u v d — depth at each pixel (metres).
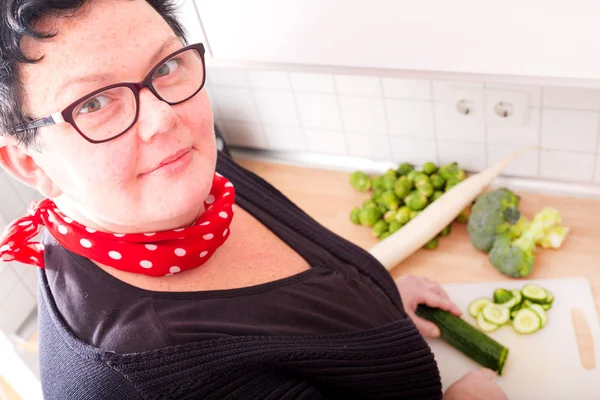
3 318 1.29
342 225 1.46
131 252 0.70
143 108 0.61
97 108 0.61
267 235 0.88
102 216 0.67
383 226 1.39
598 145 1.29
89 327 0.70
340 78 1.43
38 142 0.62
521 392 1.09
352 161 1.59
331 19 0.97
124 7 0.61
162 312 0.71
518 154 1.39
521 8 0.85
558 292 1.21
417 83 1.36
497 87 1.29
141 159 0.64
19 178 0.67
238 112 1.62
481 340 1.12
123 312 0.71
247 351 0.71
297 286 0.83
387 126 1.48
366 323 0.86
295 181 1.60
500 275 1.27
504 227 1.27
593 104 1.23
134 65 0.61
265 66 1.08
